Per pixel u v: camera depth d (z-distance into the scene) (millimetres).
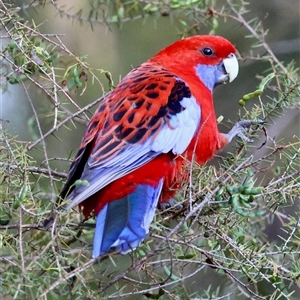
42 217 7875
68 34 14188
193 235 8750
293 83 9289
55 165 12609
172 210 8945
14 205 7457
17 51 9320
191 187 7875
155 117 9180
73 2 13930
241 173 8367
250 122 9297
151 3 11375
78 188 8203
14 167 8078
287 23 14961
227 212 8406
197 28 11688
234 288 10297
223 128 14680
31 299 7617
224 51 10820
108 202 8500
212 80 10828
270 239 13203
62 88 9055
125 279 8430
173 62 10703
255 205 9352
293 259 8328
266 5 14961
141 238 7949
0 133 8758
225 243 8508
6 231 7738
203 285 12141
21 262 6902
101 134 8945
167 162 9055
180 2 11141
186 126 9398
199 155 9797
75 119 10938
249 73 14742
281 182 8656
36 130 12789
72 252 7699
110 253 7746
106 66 14547
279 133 13688
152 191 8781
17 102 13680
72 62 11180
